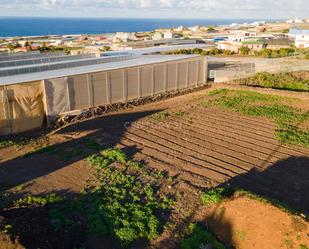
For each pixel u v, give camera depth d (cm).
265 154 1579
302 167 1448
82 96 2056
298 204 1157
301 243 867
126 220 1045
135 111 2217
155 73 2495
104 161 1430
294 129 1903
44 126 1906
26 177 1312
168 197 1188
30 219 992
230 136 1803
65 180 1291
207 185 1278
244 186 1277
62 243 933
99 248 939
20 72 2077
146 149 1609
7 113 1750
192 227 1027
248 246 934
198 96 2619
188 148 1634
